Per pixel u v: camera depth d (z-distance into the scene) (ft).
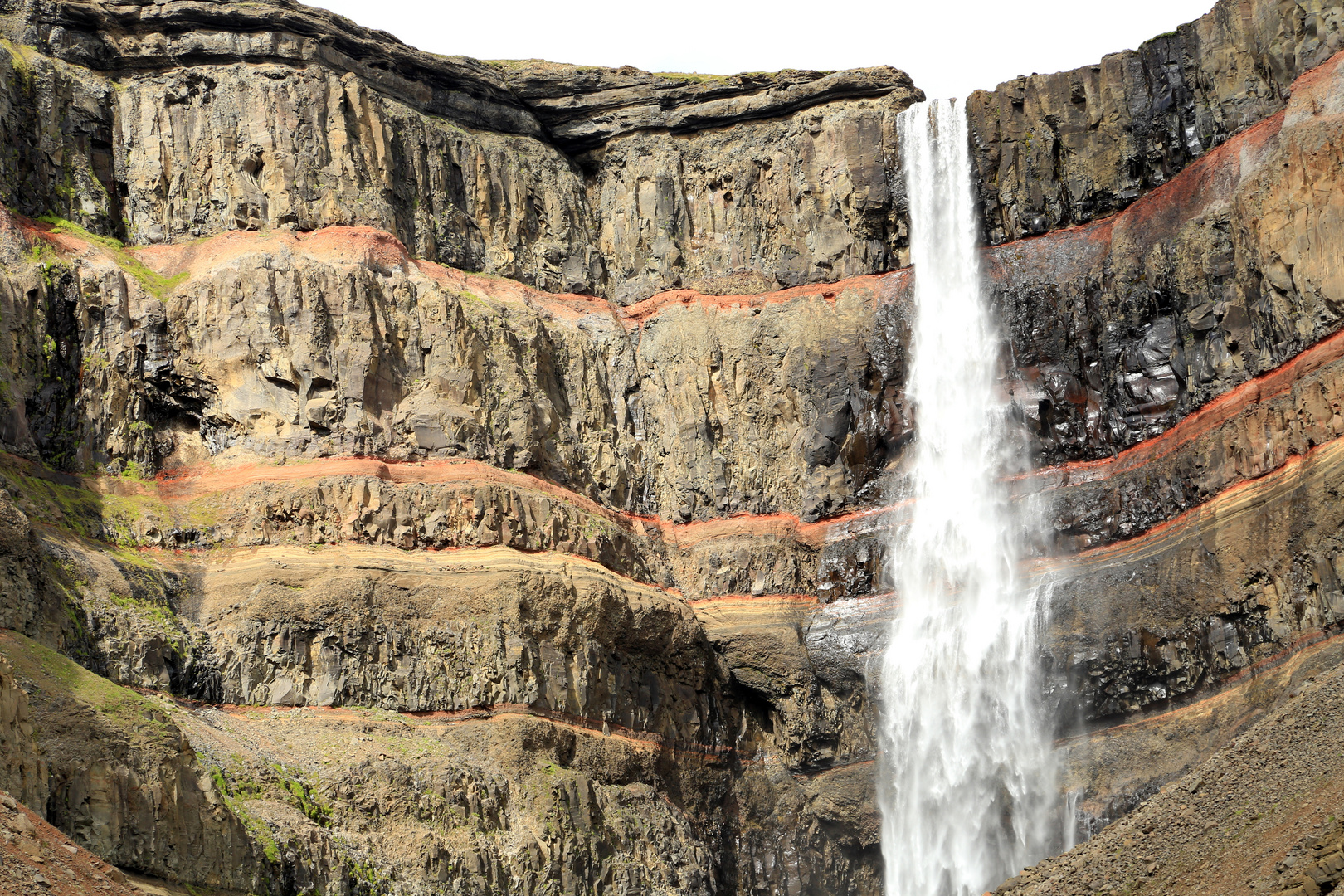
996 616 218.79
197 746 163.32
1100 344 228.22
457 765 182.19
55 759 136.26
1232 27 221.46
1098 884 150.82
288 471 199.00
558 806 186.50
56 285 195.21
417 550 199.52
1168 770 198.18
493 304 230.07
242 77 223.51
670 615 216.95
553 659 198.70
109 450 194.08
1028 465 229.04
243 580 187.42
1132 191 232.73
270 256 209.46
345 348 207.82
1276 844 132.57
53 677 143.54
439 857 172.35
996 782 212.43
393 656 189.57
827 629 228.63
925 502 234.17
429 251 231.71
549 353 233.76
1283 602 188.24
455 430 210.79
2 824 119.14
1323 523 183.32
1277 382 197.67
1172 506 208.64
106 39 222.48
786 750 226.58
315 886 157.89
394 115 236.02
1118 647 205.36
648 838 197.67
